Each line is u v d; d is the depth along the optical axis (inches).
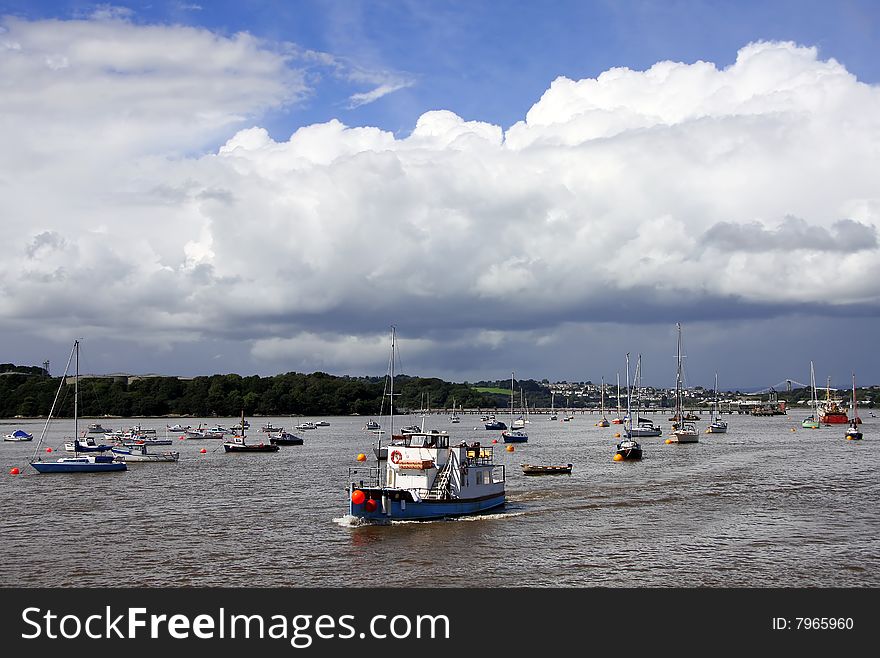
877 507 3417.8
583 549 2571.4
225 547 2645.2
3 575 2308.1
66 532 2942.9
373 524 2987.2
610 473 4975.4
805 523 3024.1
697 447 7608.3
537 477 4746.6
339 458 6756.9
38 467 5378.9
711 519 3110.2
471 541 2691.9
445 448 3152.1
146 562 2447.1
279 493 4099.4
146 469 5703.7
